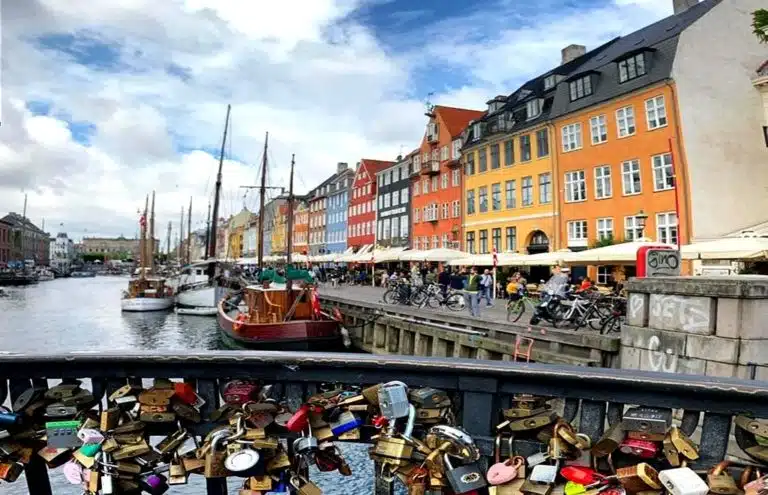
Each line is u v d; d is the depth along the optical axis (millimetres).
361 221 63875
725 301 7387
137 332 31406
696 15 26922
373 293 33531
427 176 47750
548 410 2100
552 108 32438
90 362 2238
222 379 2287
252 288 23734
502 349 14133
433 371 2146
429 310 19969
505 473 1980
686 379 1909
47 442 2240
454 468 1991
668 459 1897
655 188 26344
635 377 1933
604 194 29016
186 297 41906
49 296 62406
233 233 126438
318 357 2176
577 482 1926
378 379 2215
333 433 2188
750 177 25312
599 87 29609
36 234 145750
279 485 2146
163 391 2225
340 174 73562
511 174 35938
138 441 2184
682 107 25234
